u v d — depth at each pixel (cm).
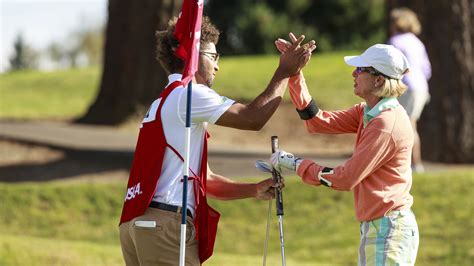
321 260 2556
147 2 4478
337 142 4212
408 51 2830
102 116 4609
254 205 2888
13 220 2848
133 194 1324
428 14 3609
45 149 3800
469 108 3547
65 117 5134
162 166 1320
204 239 1342
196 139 1336
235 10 10669
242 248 2664
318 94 5028
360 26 10750
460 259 2478
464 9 3572
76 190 3017
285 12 10806
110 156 3619
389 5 3691
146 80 4522
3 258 2220
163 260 1307
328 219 2784
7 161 3650
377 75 1316
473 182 2884
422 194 2828
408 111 2877
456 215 2691
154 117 1334
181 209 1309
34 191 2998
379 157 1292
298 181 2981
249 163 3456
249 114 1316
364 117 1330
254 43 10625
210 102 1315
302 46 1359
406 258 1298
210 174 1456
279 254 2608
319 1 10706
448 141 3538
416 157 3069
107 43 4616
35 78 6900
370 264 1304
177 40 1376
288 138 4309
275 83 1344
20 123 4716
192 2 1327
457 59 3566
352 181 1292
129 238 1338
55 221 2853
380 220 1298
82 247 2375
